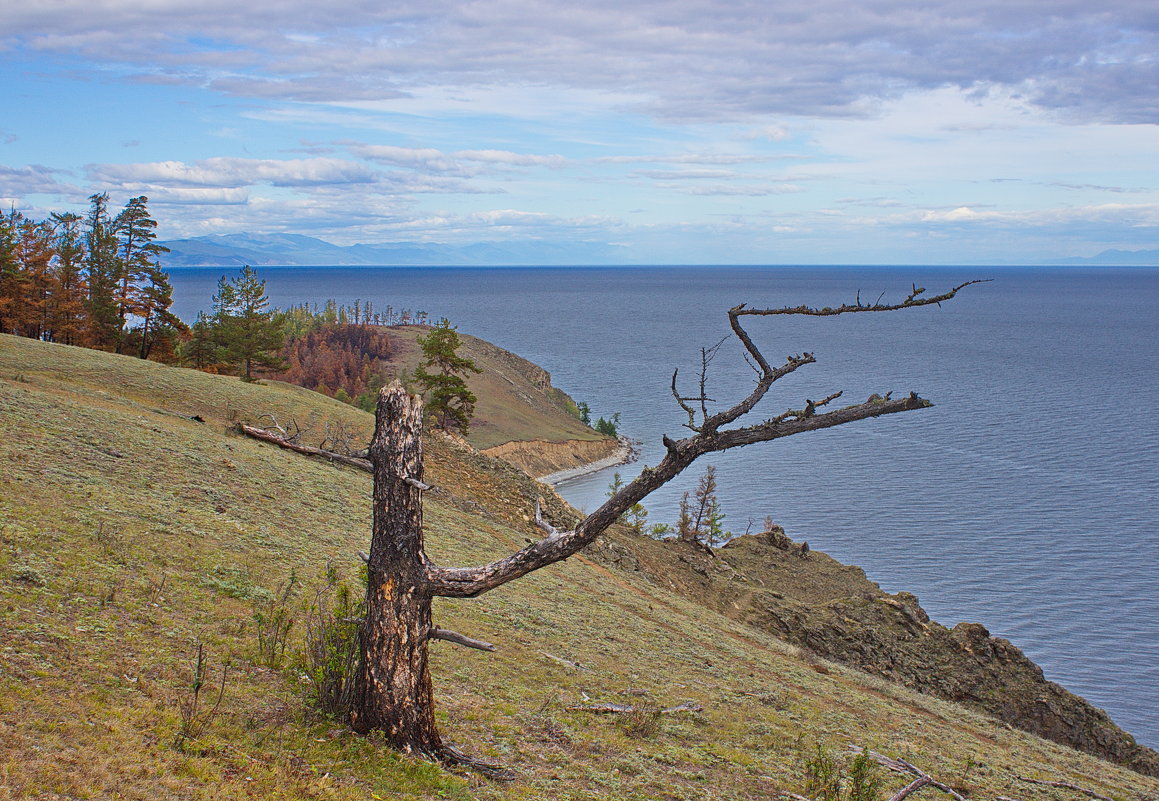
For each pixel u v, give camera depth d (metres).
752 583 52.09
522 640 19.98
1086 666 61.31
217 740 9.77
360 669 11.07
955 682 41.03
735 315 10.49
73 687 10.04
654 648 23.61
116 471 22.44
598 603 28.00
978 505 103.75
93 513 17.94
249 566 17.92
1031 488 112.62
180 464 25.50
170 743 9.34
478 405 146.38
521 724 13.94
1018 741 26.80
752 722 18.20
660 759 13.88
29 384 32.69
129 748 8.86
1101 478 118.19
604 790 11.70
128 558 15.77
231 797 8.43
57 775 7.83
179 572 16.09
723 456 135.38
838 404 175.38
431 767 10.41
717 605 44.22
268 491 26.19
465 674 15.95
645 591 35.97
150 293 67.94
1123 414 169.88
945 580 77.75
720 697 20.03
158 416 33.81
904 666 42.06
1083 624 68.44
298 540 21.83
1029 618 69.56
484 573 10.73
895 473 121.62
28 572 13.30
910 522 96.25
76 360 42.72
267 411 42.84
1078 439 147.12
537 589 27.00
